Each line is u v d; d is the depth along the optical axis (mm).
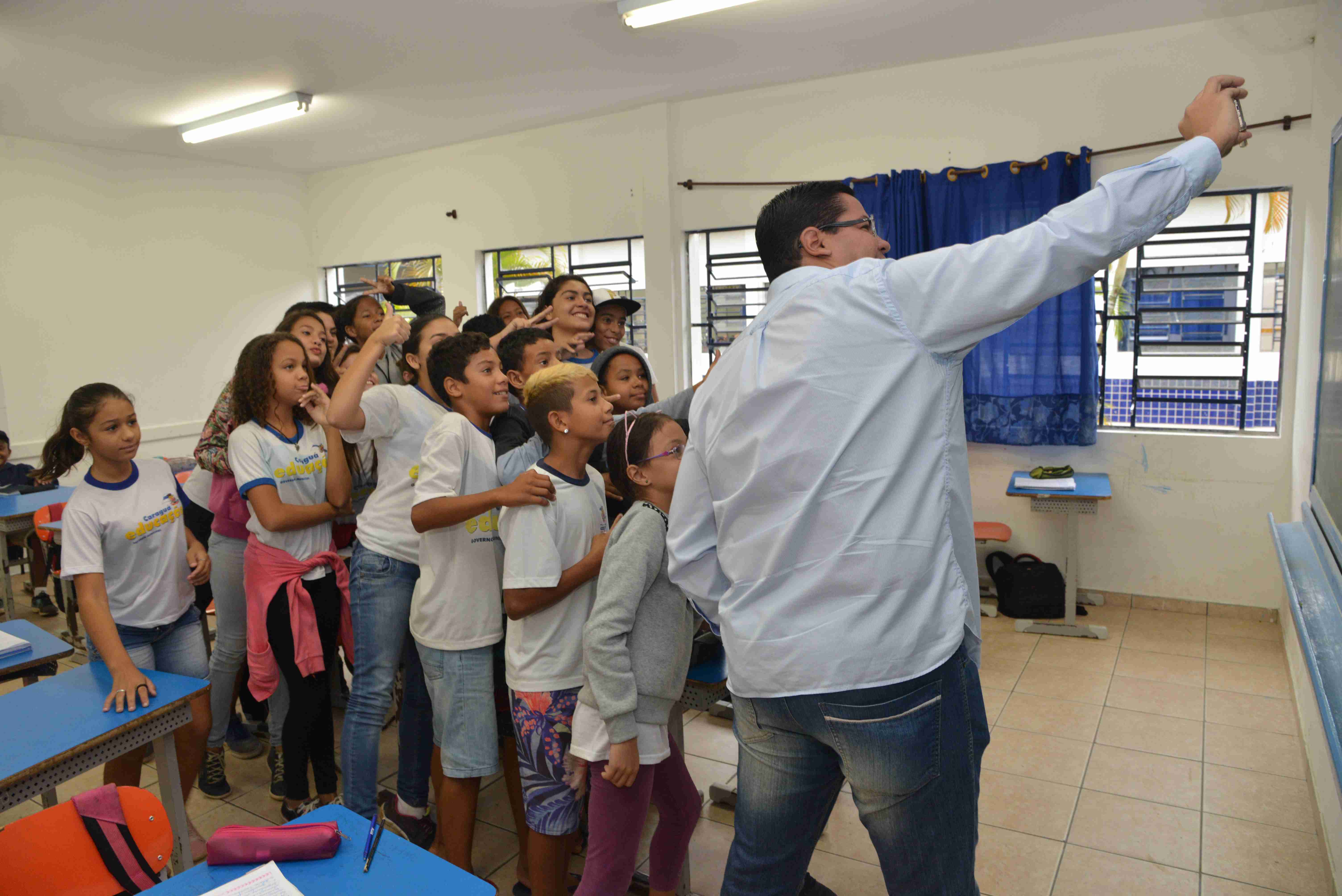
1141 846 2381
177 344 6398
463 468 1964
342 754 2156
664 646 1592
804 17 3883
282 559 2336
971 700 1102
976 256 971
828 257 1174
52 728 1670
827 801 1226
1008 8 3795
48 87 4527
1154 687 3477
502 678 2148
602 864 1618
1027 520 4676
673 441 1621
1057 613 4336
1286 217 4098
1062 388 4406
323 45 4098
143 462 2311
